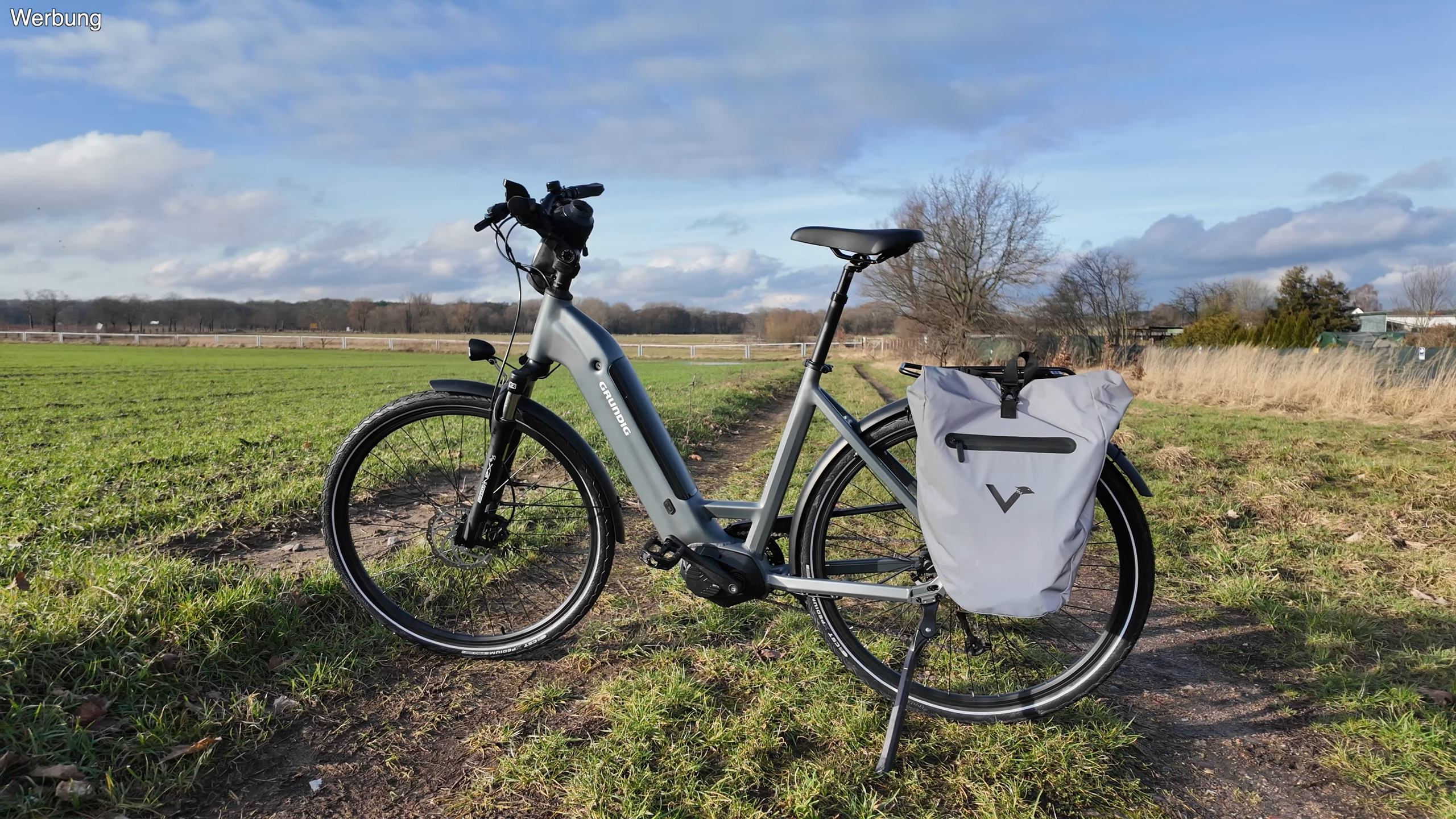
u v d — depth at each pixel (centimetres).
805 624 268
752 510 223
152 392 1309
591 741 196
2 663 184
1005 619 258
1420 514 421
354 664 230
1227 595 305
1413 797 178
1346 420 935
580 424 712
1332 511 437
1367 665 246
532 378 232
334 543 247
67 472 463
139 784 170
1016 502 173
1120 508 195
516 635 243
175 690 201
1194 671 246
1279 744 203
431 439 266
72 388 1380
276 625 238
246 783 178
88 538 328
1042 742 197
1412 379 1069
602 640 256
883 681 216
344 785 179
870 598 209
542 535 270
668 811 169
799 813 170
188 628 218
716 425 836
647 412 232
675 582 307
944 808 175
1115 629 198
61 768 163
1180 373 1427
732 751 192
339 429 703
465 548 257
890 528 223
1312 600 299
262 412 935
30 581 236
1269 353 1302
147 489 418
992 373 199
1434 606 293
